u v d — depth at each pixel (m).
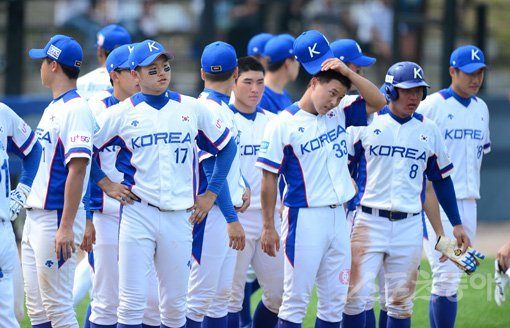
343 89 20.16
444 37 42.62
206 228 22.09
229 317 24.12
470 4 45.66
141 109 19.81
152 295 21.52
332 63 19.98
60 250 19.89
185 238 20.23
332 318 21.28
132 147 19.83
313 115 20.83
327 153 20.77
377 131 21.95
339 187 20.83
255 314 24.16
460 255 22.56
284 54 26.36
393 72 21.62
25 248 21.14
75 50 20.62
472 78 25.41
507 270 21.41
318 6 48.97
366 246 22.17
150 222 19.84
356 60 23.36
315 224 20.73
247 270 23.98
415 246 22.20
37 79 46.03
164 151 19.78
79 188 19.89
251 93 23.58
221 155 20.75
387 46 49.00
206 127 20.55
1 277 18.14
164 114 19.88
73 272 20.98
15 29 41.34
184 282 20.45
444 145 22.31
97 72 26.58
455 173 25.70
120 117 19.86
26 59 45.78
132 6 48.88
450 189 22.61
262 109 24.47
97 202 21.97
